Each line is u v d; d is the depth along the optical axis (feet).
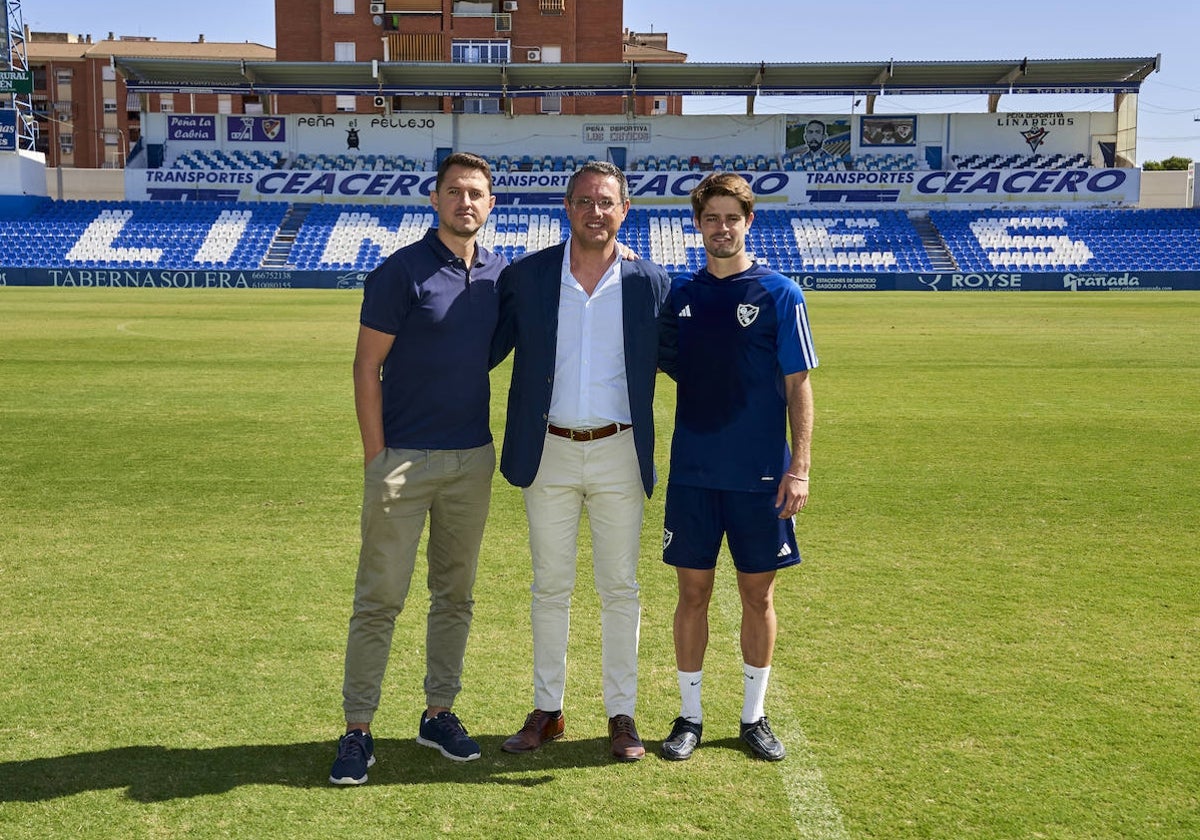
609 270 13.47
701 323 13.25
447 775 12.67
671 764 12.98
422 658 16.15
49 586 19.11
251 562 20.61
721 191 12.86
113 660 15.76
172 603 18.24
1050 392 43.19
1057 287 121.29
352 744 12.67
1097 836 11.31
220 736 13.47
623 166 151.12
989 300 102.58
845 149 151.53
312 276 121.90
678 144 151.12
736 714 14.44
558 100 166.09
